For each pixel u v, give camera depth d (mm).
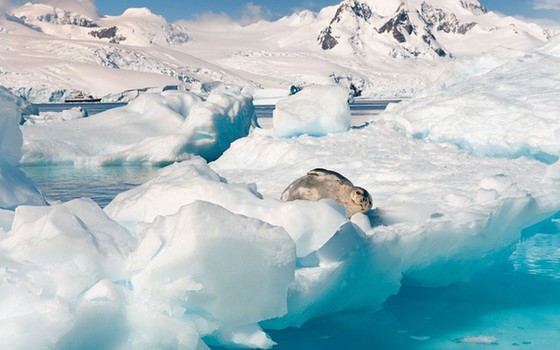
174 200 4367
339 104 14750
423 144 11859
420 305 4711
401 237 4602
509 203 5492
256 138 12555
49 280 2807
